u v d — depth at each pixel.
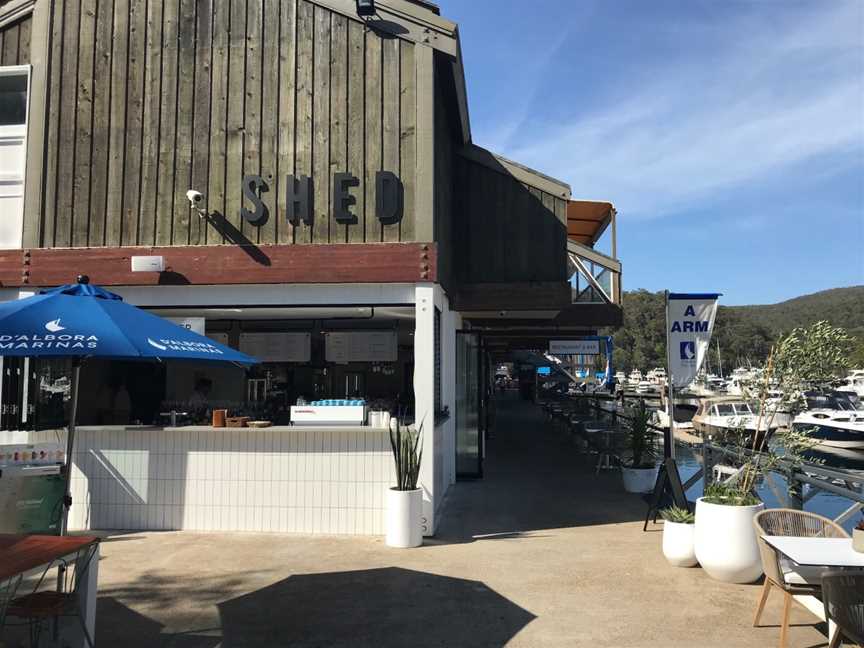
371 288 7.61
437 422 8.25
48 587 5.18
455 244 9.63
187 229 7.77
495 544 6.96
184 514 7.54
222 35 7.91
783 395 5.90
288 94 7.79
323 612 4.99
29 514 6.53
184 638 4.51
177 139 7.86
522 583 5.66
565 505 8.95
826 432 23.05
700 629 4.65
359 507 7.40
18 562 3.45
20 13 8.17
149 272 7.68
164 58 7.95
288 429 7.42
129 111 7.93
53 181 7.93
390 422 7.52
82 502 7.62
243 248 7.62
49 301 4.51
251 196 7.65
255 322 9.73
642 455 10.16
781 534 4.98
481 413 11.25
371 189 7.62
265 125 7.78
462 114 8.93
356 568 6.10
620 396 24.08
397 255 7.47
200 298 7.74
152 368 10.66
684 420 31.64
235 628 4.68
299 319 9.49
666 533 6.21
